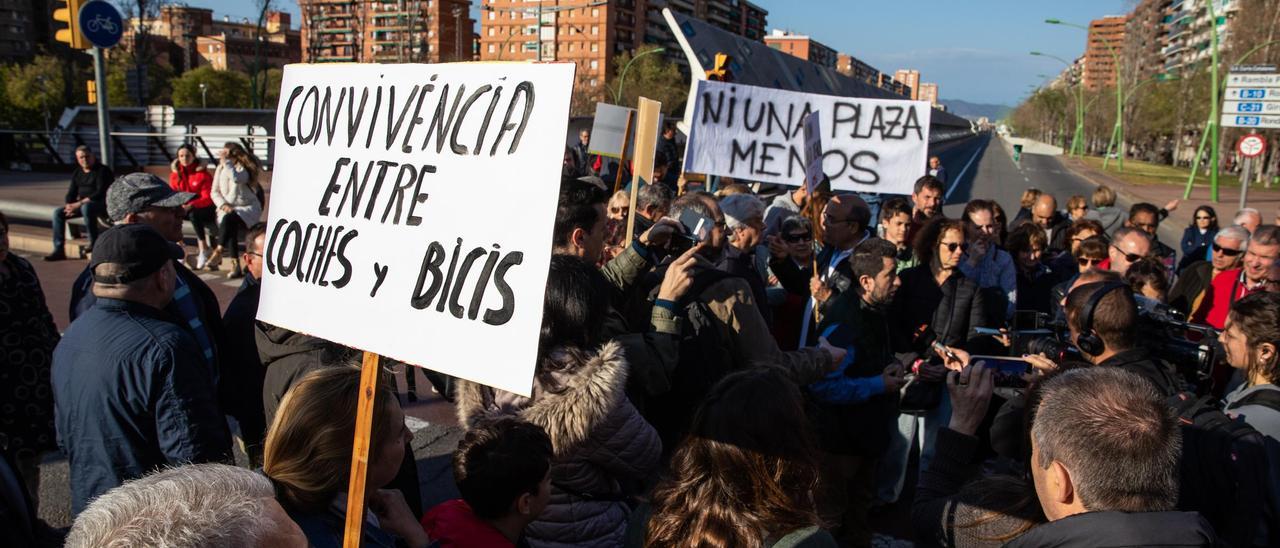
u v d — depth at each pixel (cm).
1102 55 18750
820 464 178
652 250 340
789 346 457
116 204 376
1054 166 5488
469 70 187
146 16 5278
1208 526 154
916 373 348
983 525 187
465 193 184
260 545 124
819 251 501
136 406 249
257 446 360
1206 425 231
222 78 8506
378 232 200
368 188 204
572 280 242
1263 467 225
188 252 1138
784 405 174
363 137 207
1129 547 149
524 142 175
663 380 290
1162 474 155
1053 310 461
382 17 11100
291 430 194
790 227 438
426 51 9475
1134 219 684
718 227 386
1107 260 539
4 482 211
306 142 223
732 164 587
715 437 173
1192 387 275
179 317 309
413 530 212
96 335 254
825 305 397
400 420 207
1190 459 229
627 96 7662
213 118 2773
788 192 671
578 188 327
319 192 216
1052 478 165
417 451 488
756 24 17625
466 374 178
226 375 355
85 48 1055
